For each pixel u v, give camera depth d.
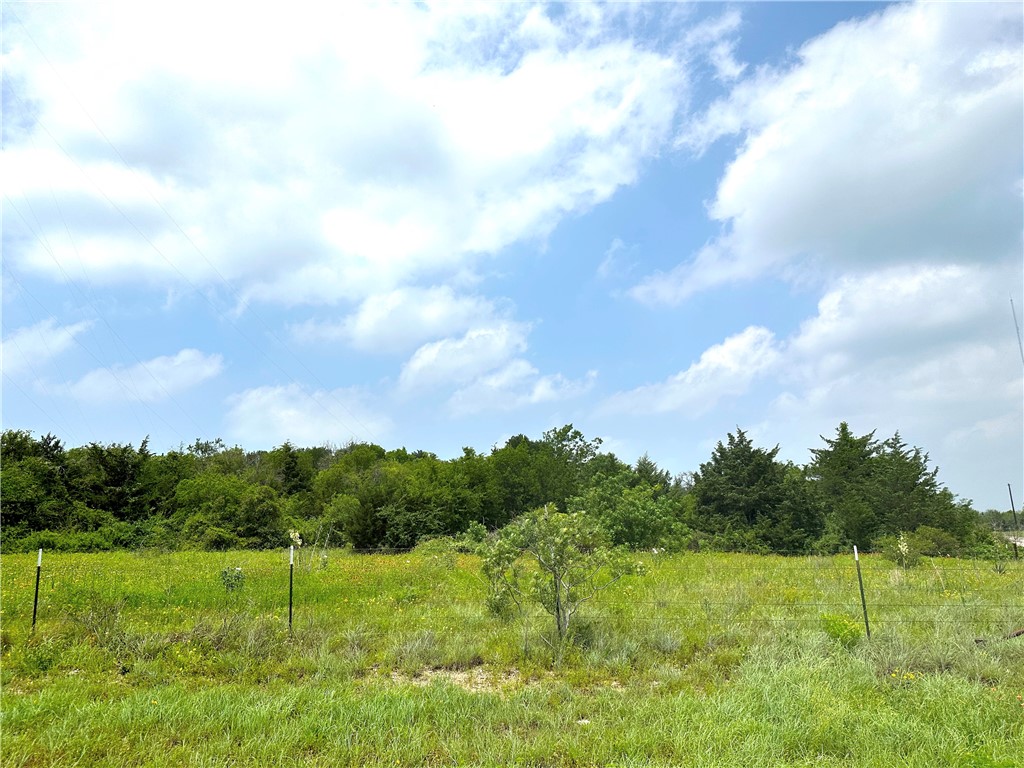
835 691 7.13
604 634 9.72
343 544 35.81
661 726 6.23
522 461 50.25
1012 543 32.88
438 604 13.22
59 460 43.44
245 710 6.49
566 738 5.98
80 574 17.48
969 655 8.19
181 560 23.98
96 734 5.89
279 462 56.00
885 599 12.90
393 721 6.37
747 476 41.53
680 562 22.95
